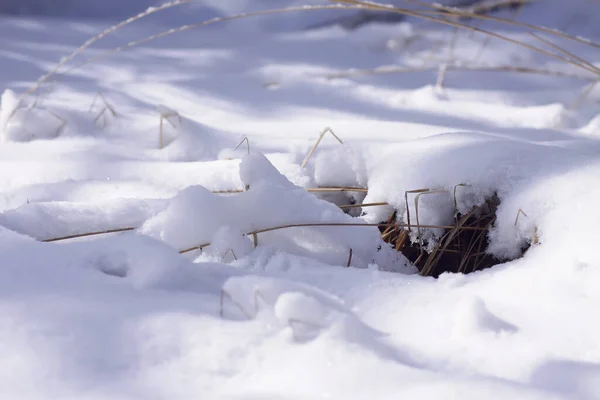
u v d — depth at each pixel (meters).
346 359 0.95
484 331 1.10
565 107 3.33
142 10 7.80
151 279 1.19
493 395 0.85
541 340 1.08
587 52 4.59
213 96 3.45
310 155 2.19
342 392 0.87
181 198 1.62
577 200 1.54
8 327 0.97
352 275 1.40
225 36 5.72
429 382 0.89
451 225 1.87
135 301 1.09
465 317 1.11
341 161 2.08
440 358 1.03
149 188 2.10
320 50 4.79
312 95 3.47
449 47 4.76
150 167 2.31
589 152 1.97
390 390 0.87
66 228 1.73
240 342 0.97
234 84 3.73
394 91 3.59
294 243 1.70
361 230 1.74
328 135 2.53
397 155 2.00
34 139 2.76
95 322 1.00
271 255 1.60
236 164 2.20
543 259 1.43
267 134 2.68
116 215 1.79
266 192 1.68
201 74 4.06
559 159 1.78
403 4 5.50
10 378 0.85
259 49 4.90
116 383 0.86
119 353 0.93
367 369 0.93
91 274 1.21
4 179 2.30
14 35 5.04
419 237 1.88
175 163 2.33
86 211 1.79
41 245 1.32
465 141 1.99
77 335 0.96
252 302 1.06
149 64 4.34
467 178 1.80
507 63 4.29
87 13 7.70
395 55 4.62
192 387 0.88
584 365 0.99
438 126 2.61
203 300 1.12
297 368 0.93
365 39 4.93
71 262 1.25
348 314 1.08
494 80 3.89
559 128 2.87
